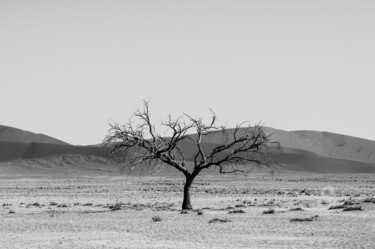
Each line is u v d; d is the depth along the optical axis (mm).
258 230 33688
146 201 66312
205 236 30984
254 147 51281
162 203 62125
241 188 104562
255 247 26688
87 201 67438
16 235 32125
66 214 46688
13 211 48656
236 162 51438
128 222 39250
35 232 33688
